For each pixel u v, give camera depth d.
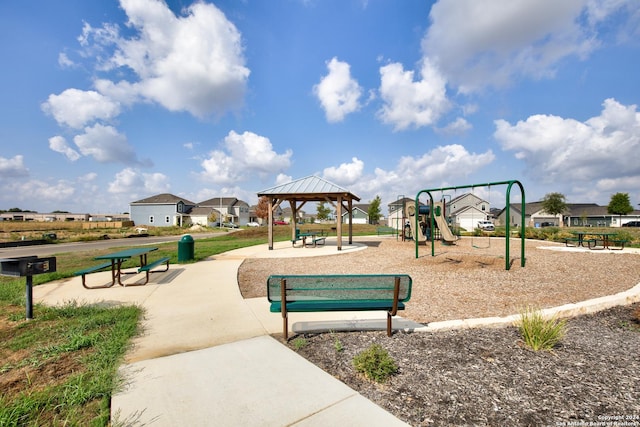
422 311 4.43
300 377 2.59
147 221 56.19
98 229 36.97
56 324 3.92
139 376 2.60
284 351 3.10
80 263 10.12
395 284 3.34
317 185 13.35
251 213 86.25
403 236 16.88
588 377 2.62
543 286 5.90
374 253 11.69
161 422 2.01
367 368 2.61
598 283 6.09
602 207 62.84
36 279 7.15
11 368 2.77
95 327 3.78
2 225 37.62
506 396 2.35
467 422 2.05
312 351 3.12
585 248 12.57
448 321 3.79
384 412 2.13
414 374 2.66
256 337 3.47
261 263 9.38
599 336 3.51
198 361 2.88
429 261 9.08
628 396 2.34
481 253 10.99
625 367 2.79
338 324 3.86
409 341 3.36
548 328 3.23
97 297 5.32
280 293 3.46
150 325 3.87
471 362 2.88
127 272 7.85
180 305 4.79
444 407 2.21
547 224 58.84
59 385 2.46
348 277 3.42
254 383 2.50
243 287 6.17
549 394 2.38
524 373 2.68
